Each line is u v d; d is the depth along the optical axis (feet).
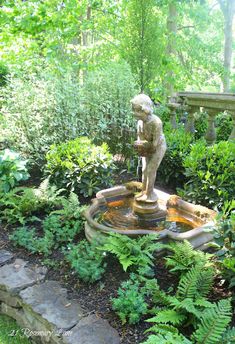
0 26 22.82
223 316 6.75
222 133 22.25
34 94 17.90
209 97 17.93
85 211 11.69
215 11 43.37
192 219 11.92
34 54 24.04
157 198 11.84
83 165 14.33
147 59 21.77
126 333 7.61
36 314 8.39
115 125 19.52
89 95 19.21
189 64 35.42
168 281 9.30
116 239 9.79
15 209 12.96
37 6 21.93
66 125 18.26
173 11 30.22
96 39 31.24
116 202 13.35
